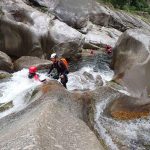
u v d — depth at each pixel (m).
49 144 5.46
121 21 36.34
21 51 18.45
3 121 7.58
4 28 18.19
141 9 55.00
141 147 7.05
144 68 13.16
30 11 18.92
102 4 40.28
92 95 8.81
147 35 15.45
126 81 13.86
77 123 6.88
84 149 5.84
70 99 8.18
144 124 7.88
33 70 14.40
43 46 18.56
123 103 8.77
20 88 13.45
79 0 26.11
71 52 19.45
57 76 13.36
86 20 26.75
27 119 6.66
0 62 15.65
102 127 7.57
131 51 15.11
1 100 12.09
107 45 24.41
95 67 18.62
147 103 8.73
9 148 5.26
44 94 8.32
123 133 7.48
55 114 6.89
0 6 18.52
